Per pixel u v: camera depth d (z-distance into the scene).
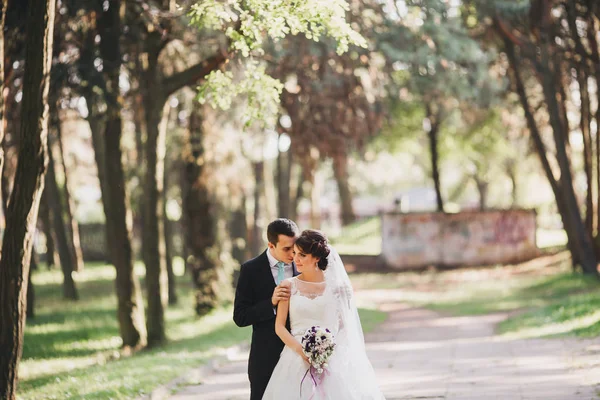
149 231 19.56
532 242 42.62
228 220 32.16
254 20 11.17
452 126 44.59
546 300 26.41
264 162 37.12
